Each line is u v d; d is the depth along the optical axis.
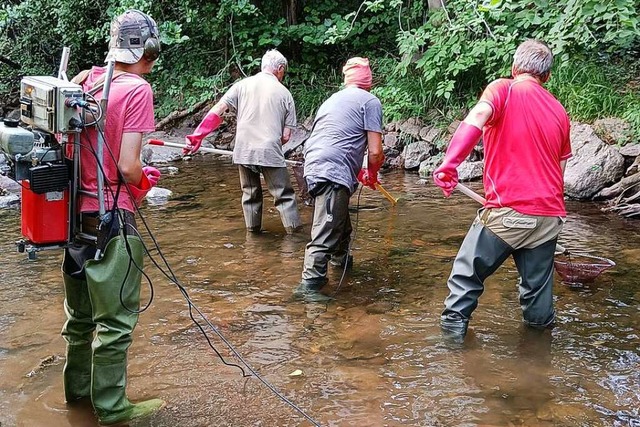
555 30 7.77
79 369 3.36
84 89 3.19
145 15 3.17
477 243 4.16
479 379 3.62
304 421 3.21
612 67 9.51
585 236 6.20
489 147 4.11
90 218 3.07
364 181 5.47
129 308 3.15
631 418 3.21
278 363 3.82
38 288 4.93
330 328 4.30
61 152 3.02
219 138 11.36
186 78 12.43
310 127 10.93
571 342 4.07
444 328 4.24
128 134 3.01
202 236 6.28
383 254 5.79
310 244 5.03
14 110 13.32
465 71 10.15
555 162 4.07
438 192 8.07
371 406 3.34
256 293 4.90
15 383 3.57
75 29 12.82
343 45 12.47
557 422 3.19
